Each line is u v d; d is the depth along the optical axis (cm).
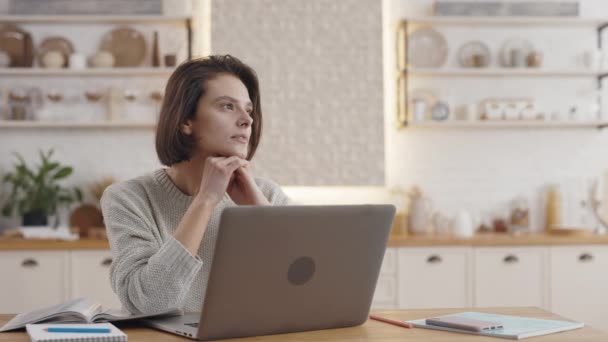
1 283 380
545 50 462
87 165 448
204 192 162
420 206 435
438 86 455
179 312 158
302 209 137
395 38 457
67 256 383
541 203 459
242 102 180
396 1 458
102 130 448
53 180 440
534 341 136
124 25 449
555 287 399
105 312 161
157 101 442
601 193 445
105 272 384
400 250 395
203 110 178
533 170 459
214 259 130
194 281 185
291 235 137
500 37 459
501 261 398
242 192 189
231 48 443
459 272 396
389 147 456
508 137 459
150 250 164
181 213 189
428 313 171
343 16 447
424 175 457
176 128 179
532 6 449
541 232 452
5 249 380
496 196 457
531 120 443
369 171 447
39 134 446
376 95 448
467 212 431
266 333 141
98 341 127
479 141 458
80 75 446
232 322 136
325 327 149
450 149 457
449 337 140
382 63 447
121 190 185
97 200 439
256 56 444
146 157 450
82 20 440
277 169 444
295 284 141
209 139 178
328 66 446
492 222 452
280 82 444
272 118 444
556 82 461
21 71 432
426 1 457
